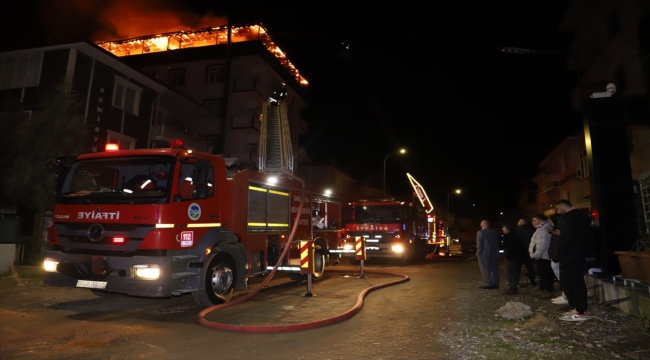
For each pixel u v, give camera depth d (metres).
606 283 7.66
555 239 8.59
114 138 21.20
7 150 12.17
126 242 6.73
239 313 7.24
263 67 35.00
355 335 5.91
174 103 28.44
